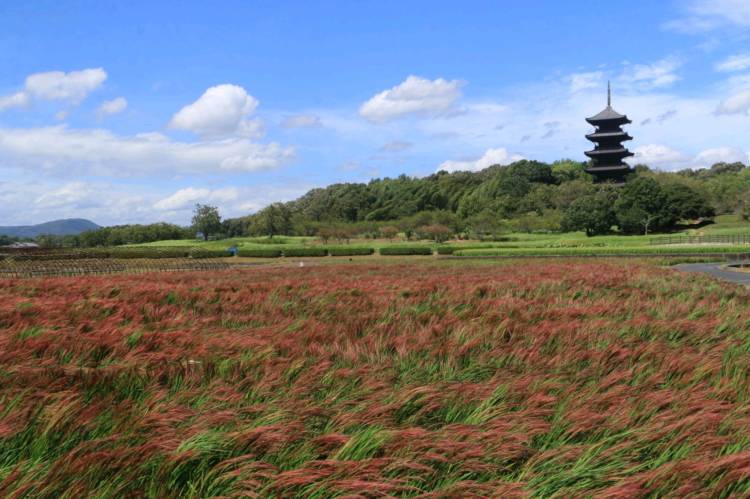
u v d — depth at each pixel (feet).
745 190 354.54
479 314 40.11
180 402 20.98
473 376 25.17
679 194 310.86
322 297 52.24
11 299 47.80
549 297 50.08
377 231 350.84
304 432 17.90
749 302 48.73
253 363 25.77
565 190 380.99
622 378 24.16
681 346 30.30
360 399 21.42
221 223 372.79
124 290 58.90
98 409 19.16
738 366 25.26
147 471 15.61
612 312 41.16
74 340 29.58
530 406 20.30
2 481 14.70
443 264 137.49
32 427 17.75
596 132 418.72
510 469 16.63
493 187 464.65
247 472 15.17
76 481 14.42
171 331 33.60
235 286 65.72
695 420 18.21
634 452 17.07
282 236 356.79
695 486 14.93
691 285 61.21
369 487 14.35
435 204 486.79
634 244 224.74
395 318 38.65
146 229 374.02
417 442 16.58
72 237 359.25
